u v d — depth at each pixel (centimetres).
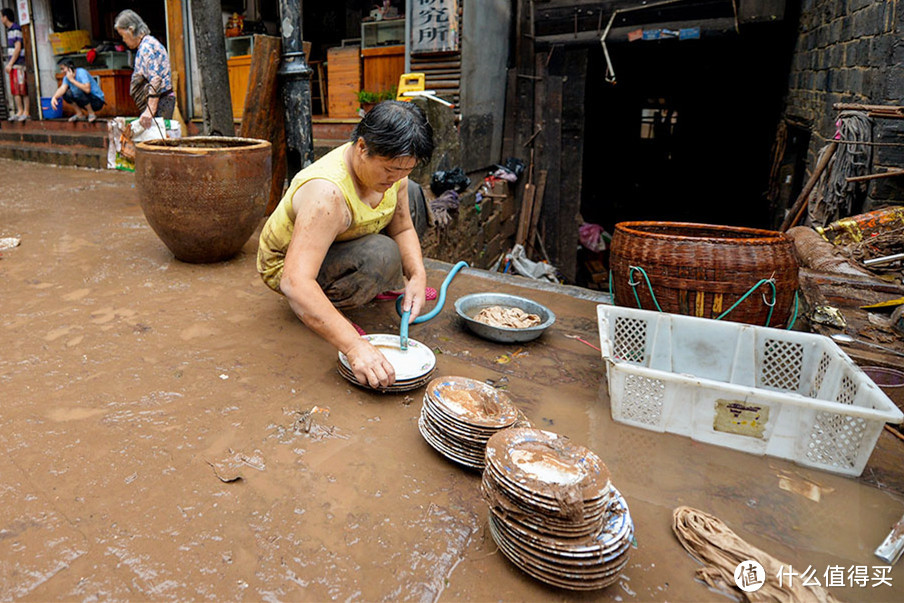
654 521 160
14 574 129
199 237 335
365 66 749
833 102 493
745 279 238
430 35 607
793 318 257
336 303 256
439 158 603
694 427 200
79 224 444
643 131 1106
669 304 249
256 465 171
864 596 137
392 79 734
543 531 130
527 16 755
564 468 138
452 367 243
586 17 729
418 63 633
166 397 204
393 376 202
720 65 951
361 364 200
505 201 750
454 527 151
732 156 1037
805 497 174
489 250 727
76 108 923
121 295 300
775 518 164
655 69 1015
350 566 137
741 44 805
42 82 1021
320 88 856
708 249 240
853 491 177
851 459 182
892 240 361
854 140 402
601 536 132
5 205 505
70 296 296
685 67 988
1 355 229
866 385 187
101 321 267
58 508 150
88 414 192
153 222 337
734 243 240
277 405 204
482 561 141
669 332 240
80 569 132
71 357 231
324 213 208
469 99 646
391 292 310
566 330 290
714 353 238
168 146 358
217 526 147
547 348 268
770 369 231
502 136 771
